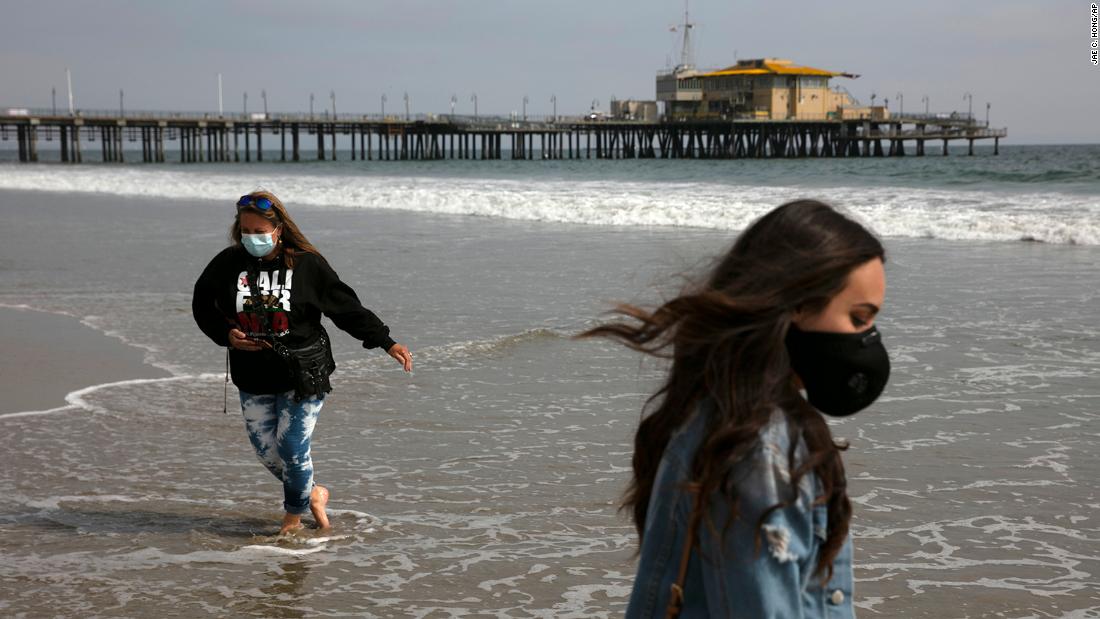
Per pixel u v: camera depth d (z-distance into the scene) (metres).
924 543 4.38
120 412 6.77
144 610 3.85
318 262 4.46
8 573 4.23
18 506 5.06
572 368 7.84
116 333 9.52
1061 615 3.68
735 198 25.59
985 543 4.37
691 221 21.70
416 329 9.55
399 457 5.72
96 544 4.55
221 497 5.18
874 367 1.55
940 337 8.83
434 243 17.58
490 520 4.74
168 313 10.59
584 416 6.49
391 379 7.59
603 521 4.70
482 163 97.88
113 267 14.39
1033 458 5.49
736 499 1.49
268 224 4.33
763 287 1.55
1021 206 20.98
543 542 4.47
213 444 6.07
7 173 51.34
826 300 1.54
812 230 1.57
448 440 6.02
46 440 6.16
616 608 3.81
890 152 109.50
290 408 4.53
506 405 6.79
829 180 39.50
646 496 1.71
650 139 111.06
